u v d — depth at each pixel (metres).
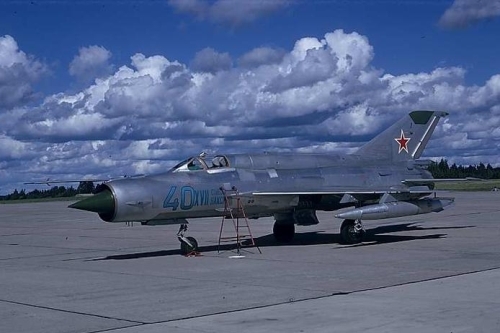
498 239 20.20
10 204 79.38
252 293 11.61
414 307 9.86
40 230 30.23
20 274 15.20
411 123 23.67
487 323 8.71
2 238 26.12
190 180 18.30
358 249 18.48
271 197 19.52
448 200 21.11
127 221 17.55
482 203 41.19
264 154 20.36
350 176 21.30
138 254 19.02
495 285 11.77
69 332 8.95
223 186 18.67
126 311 10.32
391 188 21.20
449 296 10.73
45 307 10.86
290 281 12.88
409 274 13.31
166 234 26.19
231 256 17.69
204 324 9.20
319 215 35.44
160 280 13.62
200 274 14.35
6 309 10.75
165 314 9.99
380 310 9.71
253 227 28.88
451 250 17.52
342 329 8.59
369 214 19.23
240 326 8.98
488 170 99.75
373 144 22.95
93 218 39.88
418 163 23.52
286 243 20.88
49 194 105.88
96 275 14.67
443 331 8.32
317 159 21.33
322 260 16.17
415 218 29.56
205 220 34.75
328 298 10.87
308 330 8.59
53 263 17.27
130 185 17.38
